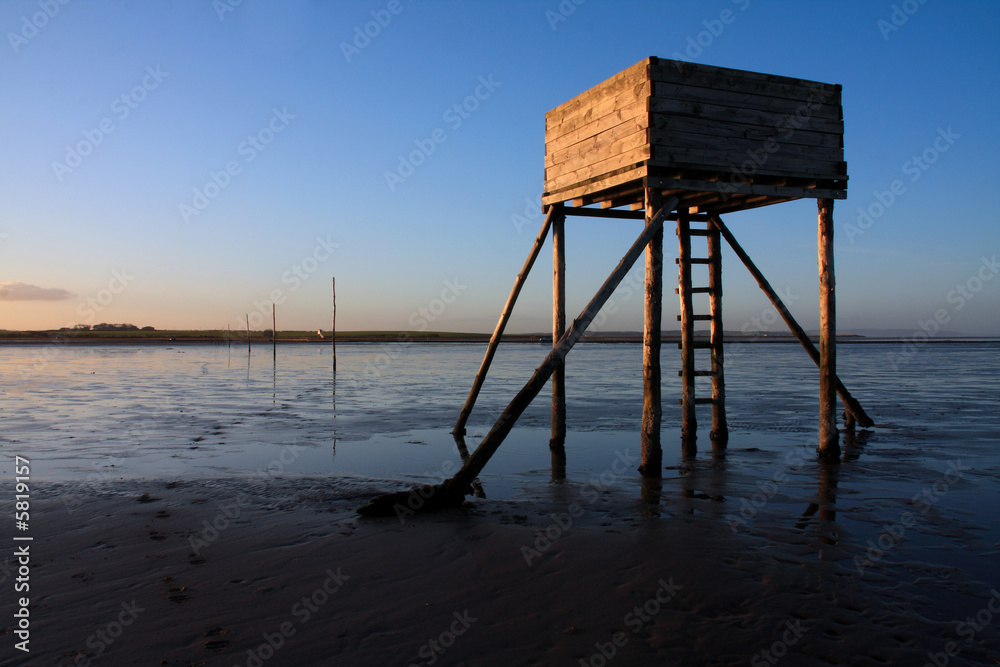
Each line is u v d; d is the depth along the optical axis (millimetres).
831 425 10945
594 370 38125
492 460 11273
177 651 4289
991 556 6184
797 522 7336
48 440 13164
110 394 23531
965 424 15070
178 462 10898
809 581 5535
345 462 11023
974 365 41750
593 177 10711
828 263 10828
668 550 6309
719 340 13312
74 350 76375
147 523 7160
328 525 7125
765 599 5168
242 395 23297
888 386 25375
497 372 36438
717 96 9781
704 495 8664
